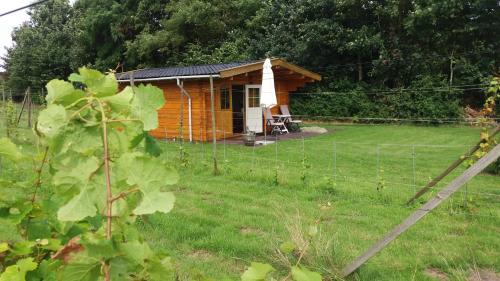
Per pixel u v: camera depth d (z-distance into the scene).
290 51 21.36
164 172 0.73
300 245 3.97
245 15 24.70
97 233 0.81
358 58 20.94
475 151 5.75
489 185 7.56
